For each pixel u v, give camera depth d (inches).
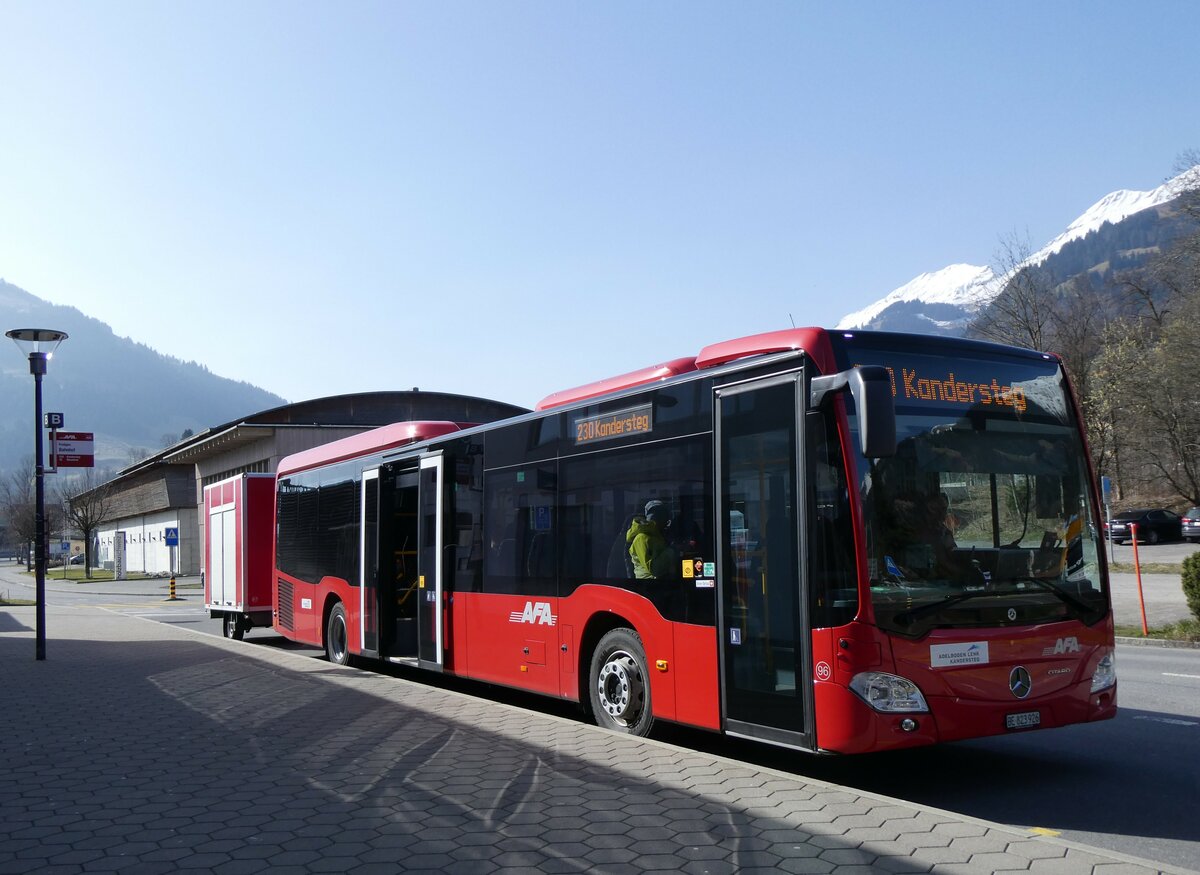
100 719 385.7
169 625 999.0
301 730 350.0
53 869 204.5
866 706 259.0
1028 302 2288.4
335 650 599.8
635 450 350.3
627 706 347.9
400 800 249.8
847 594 264.2
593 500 370.9
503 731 337.7
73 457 658.2
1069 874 187.8
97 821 238.4
